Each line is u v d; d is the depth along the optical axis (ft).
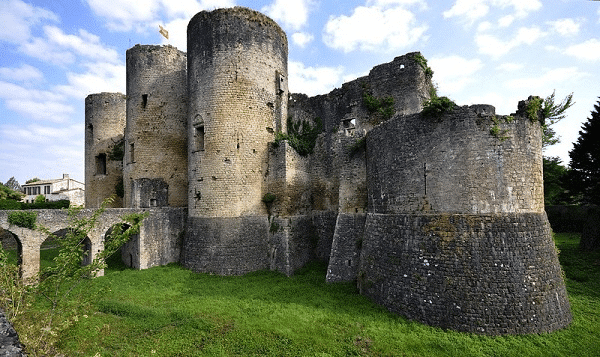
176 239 72.18
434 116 43.09
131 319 39.70
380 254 47.09
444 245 39.75
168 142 83.20
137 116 82.89
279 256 64.80
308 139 77.20
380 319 40.01
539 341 33.96
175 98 84.79
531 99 42.01
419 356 31.58
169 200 81.97
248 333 36.06
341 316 40.68
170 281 56.29
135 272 61.67
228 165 65.16
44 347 24.49
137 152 82.23
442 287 38.55
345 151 60.54
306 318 39.99
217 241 63.31
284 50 77.66
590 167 75.72
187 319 39.55
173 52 85.56
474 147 40.27
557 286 38.93
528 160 40.96
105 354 31.89
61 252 31.30
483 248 38.24
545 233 40.63
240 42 67.56
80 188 195.42
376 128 51.78
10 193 155.12
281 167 67.77
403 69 68.18
